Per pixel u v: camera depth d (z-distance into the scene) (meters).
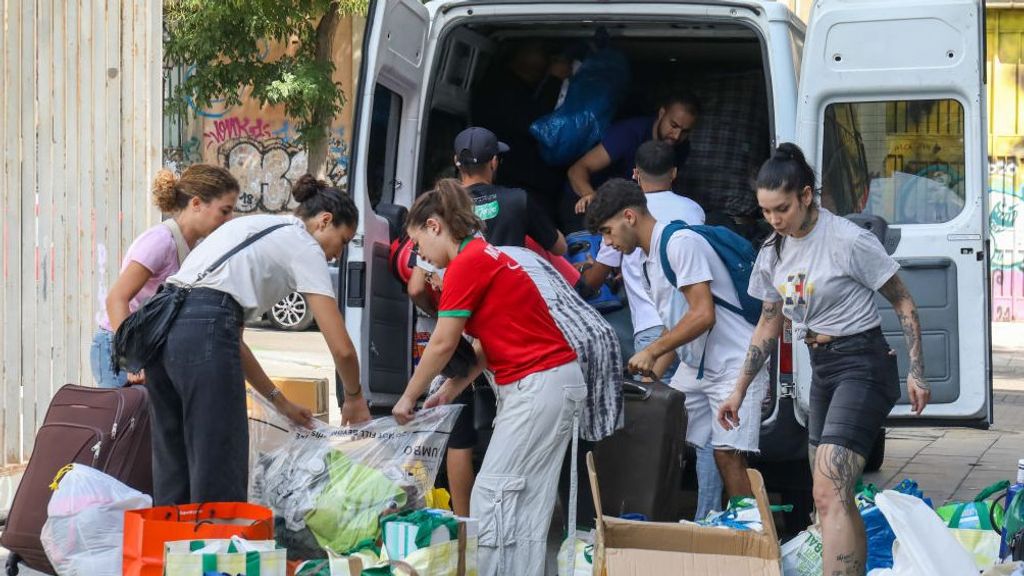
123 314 5.59
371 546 4.84
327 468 5.16
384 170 6.93
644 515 5.55
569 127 7.75
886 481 8.45
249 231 5.16
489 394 6.02
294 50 21.06
